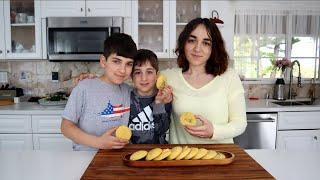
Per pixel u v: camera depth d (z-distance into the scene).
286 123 2.52
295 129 2.54
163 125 1.31
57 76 2.99
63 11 2.58
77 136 1.06
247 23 2.98
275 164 1.05
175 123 1.33
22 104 2.66
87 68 3.00
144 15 2.71
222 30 2.71
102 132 1.20
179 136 1.31
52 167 1.01
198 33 1.24
